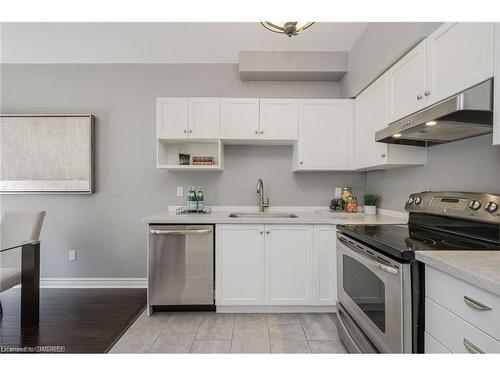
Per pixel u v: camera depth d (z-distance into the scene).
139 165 2.99
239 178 2.99
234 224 2.29
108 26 2.39
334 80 2.99
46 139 2.88
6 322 2.18
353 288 1.67
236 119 2.64
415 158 2.03
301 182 3.00
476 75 1.24
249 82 3.00
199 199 2.81
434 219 1.66
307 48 2.73
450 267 0.97
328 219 2.29
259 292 2.29
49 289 2.91
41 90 2.97
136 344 1.87
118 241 2.98
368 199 2.71
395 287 1.20
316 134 2.67
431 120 1.35
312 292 2.29
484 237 1.33
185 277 2.28
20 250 2.12
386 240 1.39
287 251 2.29
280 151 2.99
